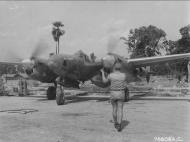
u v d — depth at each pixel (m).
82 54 15.29
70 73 14.77
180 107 12.73
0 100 17.19
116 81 7.59
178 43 56.31
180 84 26.62
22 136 7.07
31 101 16.45
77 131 7.57
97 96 20.00
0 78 22.98
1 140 6.69
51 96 17.47
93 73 15.95
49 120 9.42
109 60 15.29
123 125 8.34
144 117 9.78
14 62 18.83
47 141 6.55
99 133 7.31
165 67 44.34
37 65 15.95
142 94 21.34
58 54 14.48
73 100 16.80
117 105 7.74
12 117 10.18
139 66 17.69
